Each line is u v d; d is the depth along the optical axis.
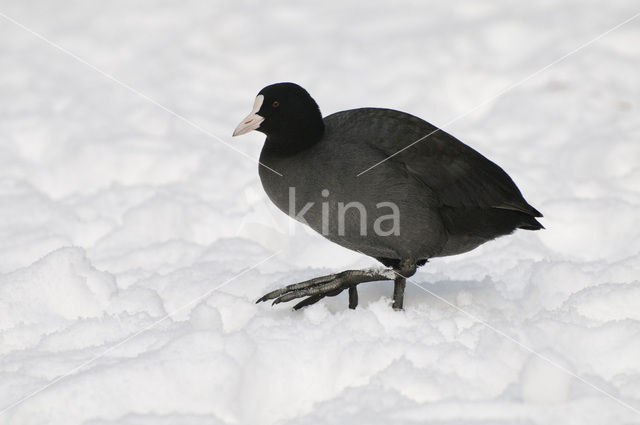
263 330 7.91
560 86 16.61
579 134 14.82
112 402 6.95
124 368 7.13
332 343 7.61
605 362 7.36
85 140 14.92
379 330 7.90
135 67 18.42
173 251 11.02
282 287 8.82
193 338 7.44
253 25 20.17
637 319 8.08
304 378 7.37
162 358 7.22
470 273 10.30
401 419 6.51
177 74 18.02
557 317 8.11
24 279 8.94
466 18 19.77
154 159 14.16
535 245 11.20
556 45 18.17
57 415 6.86
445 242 8.84
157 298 8.99
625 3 19.88
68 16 20.97
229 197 12.93
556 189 12.96
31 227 12.03
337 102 16.59
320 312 8.41
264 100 8.57
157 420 6.66
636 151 14.06
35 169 14.18
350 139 8.59
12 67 18.36
